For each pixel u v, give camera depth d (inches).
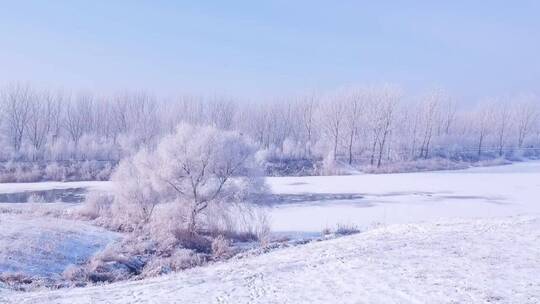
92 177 2524.6
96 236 1131.3
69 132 3415.4
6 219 1208.8
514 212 1545.3
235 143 1290.6
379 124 3353.8
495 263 645.3
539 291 512.4
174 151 1261.1
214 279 711.7
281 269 745.0
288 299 563.5
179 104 3710.6
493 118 4190.5
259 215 1282.0
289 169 2933.1
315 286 615.2
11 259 897.5
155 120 3496.6
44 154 2773.1
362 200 1876.2
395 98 3452.3
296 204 1782.7
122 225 1261.1
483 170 3157.0
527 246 741.9
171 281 721.6
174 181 1253.7
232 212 1263.5
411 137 3622.0
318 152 3253.0
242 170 1268.5
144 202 1317.7
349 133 3358.8
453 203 1777.8
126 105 3577.8
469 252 725.3
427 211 1592.0
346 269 693.9
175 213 1214.3
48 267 904.9
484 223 1029.2
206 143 1252.5
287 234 1229.1
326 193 2079.2
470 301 493.0
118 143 3029.0
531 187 2241.6
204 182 1246.9
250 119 3799.2
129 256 1010.7
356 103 3383.4
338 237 1152.2
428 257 716.7
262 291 612.1
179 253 1044.5
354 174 2920.8
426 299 514.6
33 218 1258.6
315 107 3725.4
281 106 3846.0
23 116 3112.7
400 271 647.8
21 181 2406.5
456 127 4340.6
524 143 4261.8
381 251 799.1
